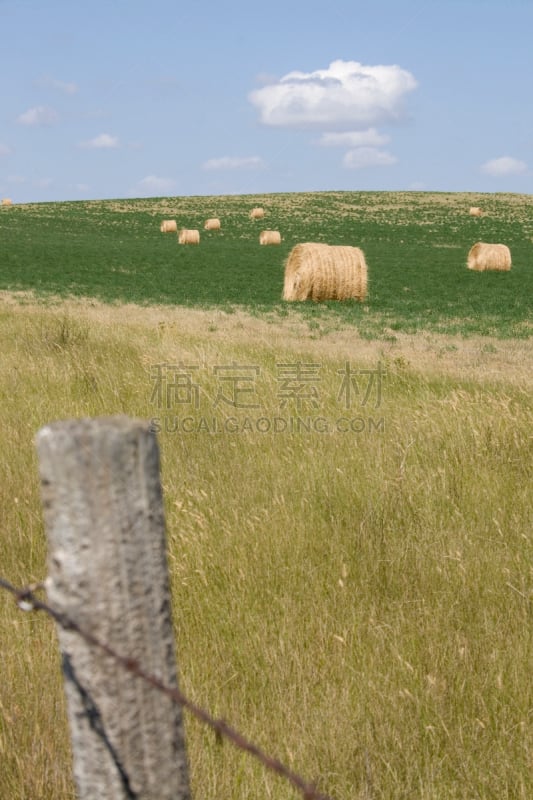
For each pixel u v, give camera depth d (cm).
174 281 3375
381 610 388
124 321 1742
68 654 162
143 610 162
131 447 157
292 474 583
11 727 288
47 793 265
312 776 273
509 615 379
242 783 270
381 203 10519
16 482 560
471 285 3303
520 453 626
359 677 331
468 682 326
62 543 157
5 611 383
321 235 7188
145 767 165
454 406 741
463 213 9381
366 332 1850
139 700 163
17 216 8550
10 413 756
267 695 322
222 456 635
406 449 606
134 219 8631
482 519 499
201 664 341
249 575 414
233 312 2272
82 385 883
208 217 8994
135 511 159
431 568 427
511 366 1377
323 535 468
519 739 294
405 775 280
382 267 4278
